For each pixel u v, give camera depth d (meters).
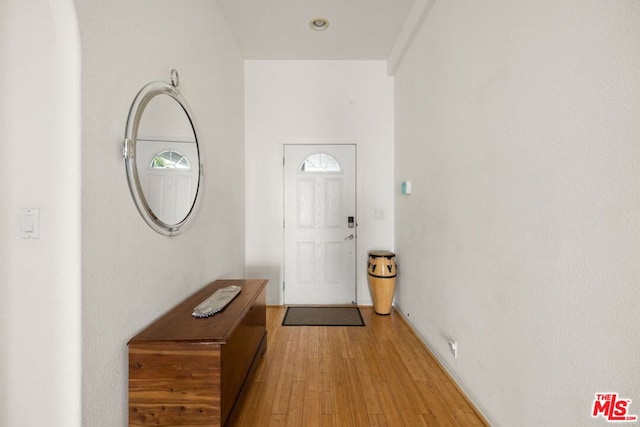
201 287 2.12
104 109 1.16
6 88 1.06
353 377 2.02
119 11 1.24
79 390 1.06
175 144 1.73
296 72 3.53
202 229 2.15
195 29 2.03
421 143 2.60
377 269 3.22
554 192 1.14
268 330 2.82
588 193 1.00
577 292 1.04
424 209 2.53
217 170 2.49
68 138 1.05
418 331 2.68
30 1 1.05
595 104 0.97
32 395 1.08
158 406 1.28
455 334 1.96
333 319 3.11
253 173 3.54
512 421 1.38
